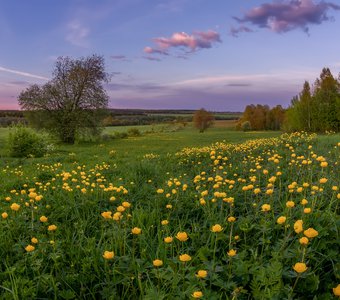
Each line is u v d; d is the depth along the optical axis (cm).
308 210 389
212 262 317
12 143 2966
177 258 351
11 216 529
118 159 1988
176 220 505
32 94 4881
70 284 338
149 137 6412
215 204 522
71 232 479
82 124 4947
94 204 591
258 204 504
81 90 4991
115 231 430
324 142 1518
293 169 794
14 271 352
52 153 3100
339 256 336
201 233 446
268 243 376
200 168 1101
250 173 846
